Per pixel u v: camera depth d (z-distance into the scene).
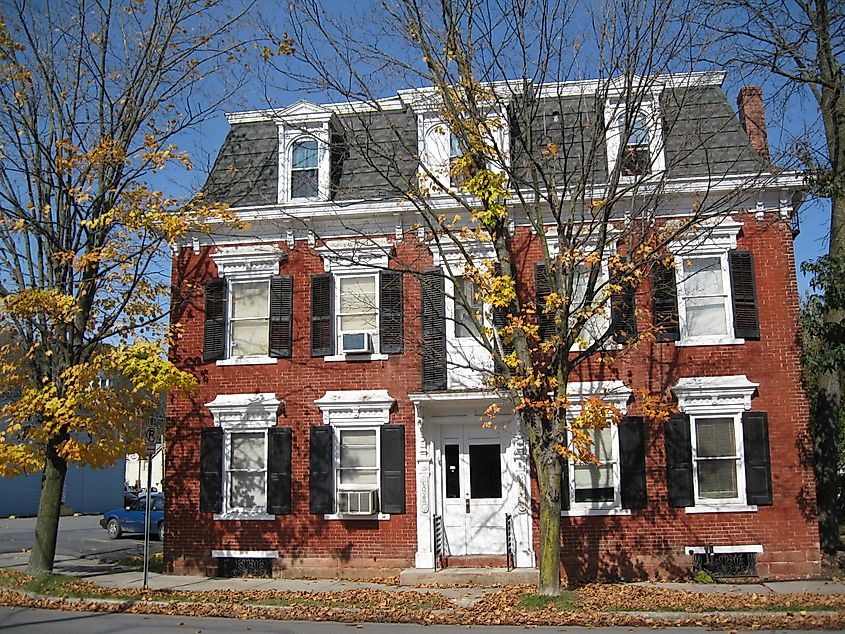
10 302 15.88
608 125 14.06
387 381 17.89
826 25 16.80
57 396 16.50
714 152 17.70
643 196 15.48
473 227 18.02
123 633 11.61
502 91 16.39
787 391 16.84
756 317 17.06
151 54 17.95
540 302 17.36
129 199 16.84
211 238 19.02
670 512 16.62
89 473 43.56
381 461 17.53
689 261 15.62
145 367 16.00
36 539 16.97
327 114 19.19
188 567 17.92
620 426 16.91
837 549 17.00
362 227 18.50
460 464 17.62
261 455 18.25
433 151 18.45
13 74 17.00
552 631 11.71
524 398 13.63
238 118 20.41
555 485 13.79
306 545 17.52
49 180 17.25
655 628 11.85
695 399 16.89
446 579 15.81
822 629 11.61
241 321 18.81
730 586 15.29
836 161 17.11
